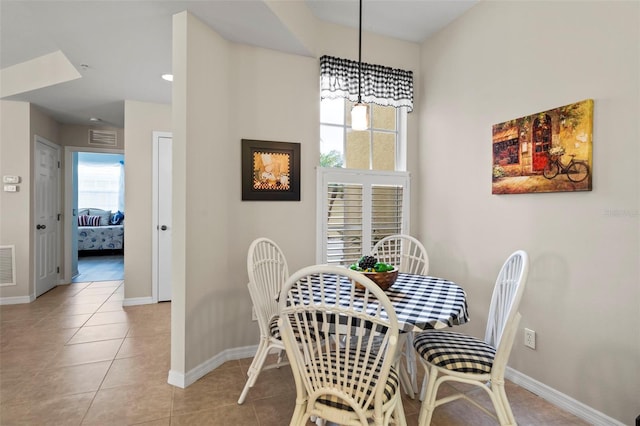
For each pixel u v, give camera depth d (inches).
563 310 81.4
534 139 87.4
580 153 76.9
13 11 103.3
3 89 150.7
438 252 123.0
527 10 90.3
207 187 96.1
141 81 132.6
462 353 65.9
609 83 72.2
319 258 117.6
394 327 48.9
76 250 218.2
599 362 74.1
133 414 76.5
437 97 124.0
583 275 77.3
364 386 51.2
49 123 179.2
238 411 78.3
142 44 103.2
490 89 101.7
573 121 78.2
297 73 114.3
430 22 117.9
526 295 90.2
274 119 111.0
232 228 105.7
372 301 68.0
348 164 128.0
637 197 68.0
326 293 73.6
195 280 92.1
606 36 72.7
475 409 79.7
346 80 118.0
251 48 107.6
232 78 105.0
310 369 54.4
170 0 82.4
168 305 158.2
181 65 87.7
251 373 81.1
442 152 121.0
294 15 100.7
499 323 74.6
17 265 159.9
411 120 132.7
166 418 75.3
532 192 87.9
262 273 87.6
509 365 94.3
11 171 158.1
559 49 82.4
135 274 159.0
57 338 118.4
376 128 132.6
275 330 79.0
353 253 123.0
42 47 129.8
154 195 161.6
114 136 202.1
